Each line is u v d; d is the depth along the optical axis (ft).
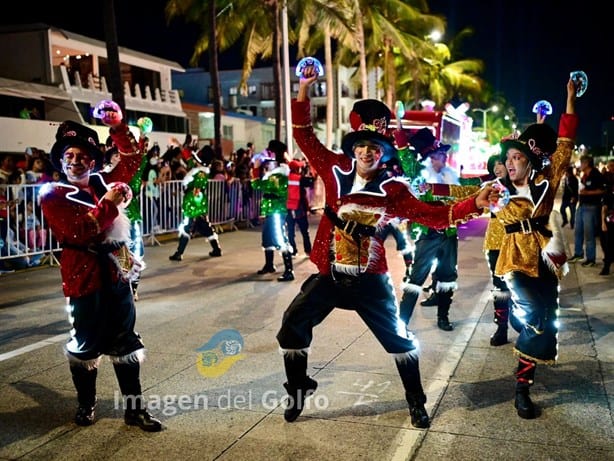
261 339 20.94
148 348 20.04
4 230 33.35
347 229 13.67
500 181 16.22
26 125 71.10
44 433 13.94
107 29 52.34
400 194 13.48
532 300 14.98
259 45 90.48
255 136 144.15
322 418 14.58
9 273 33.27
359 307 14.01
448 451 12.92
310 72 13.76
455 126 56.44
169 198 46.52
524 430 13.88
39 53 89.76
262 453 12.91
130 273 14.35
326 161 13.94
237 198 55.67
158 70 114.42
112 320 14.06
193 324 22.97
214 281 31.14
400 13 107.76
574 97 15.78
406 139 20.77
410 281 21.36
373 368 17.92
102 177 14.57
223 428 14.10
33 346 20.49
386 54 127.03
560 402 15.46
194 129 127.24
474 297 27.45
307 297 14.10
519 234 15.67
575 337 21.20
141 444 13.38
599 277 32.58
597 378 17.13
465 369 17.97
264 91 168.25
